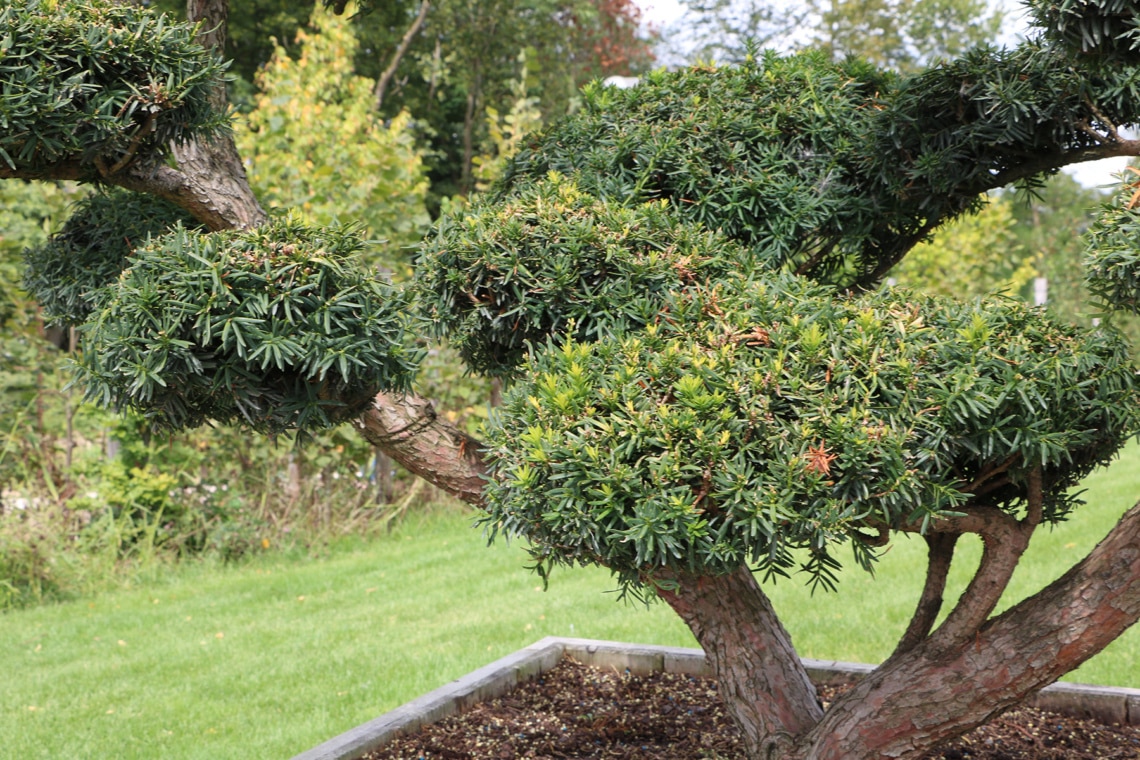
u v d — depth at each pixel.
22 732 4.14
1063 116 2.60
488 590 6.20
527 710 3.57
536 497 1.97
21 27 2.10
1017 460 2.22
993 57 2.69
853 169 2.96
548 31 18.11
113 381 2.13
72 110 2.16
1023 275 10.82
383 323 2.22
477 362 2.92
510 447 2.11
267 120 8.55
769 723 2.77
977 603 2.40
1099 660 4.09
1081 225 11.62
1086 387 2.17
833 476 1.95
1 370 7.30
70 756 3.85
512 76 18.00
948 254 9.91
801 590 5.45
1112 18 2.02
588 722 3.44
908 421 1.99
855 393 2.01
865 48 16.05
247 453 7.98
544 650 4.05
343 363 2.11
